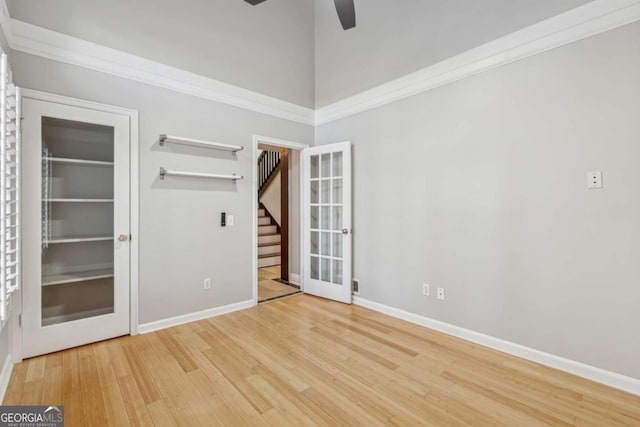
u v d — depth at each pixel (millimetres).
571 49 2104
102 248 2643
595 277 2023
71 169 2502
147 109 2809
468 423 1641
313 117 4160
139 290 2766
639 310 1874
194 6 3000
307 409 1756
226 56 3268
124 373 2111
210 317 3205
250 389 1942
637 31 1867
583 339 2072
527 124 2303
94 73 2539
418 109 2998
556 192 2174
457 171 2711
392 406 1782
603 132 1982
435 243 2877
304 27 3896
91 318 2549
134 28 2703
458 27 2654
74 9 2432
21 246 2244
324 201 3965
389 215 3270
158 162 2869
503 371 2154
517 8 2324
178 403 1802
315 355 2387
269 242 6238
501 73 2436
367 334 2787
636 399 1834
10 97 1729
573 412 1726
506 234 2418
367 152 3494
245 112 3484
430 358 2342
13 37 2189
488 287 2525
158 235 2873
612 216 1956
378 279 3395
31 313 2285
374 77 3369
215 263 3254
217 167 3264
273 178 6961
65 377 2051
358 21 3426
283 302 3730
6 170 1639
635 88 1874
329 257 3859
